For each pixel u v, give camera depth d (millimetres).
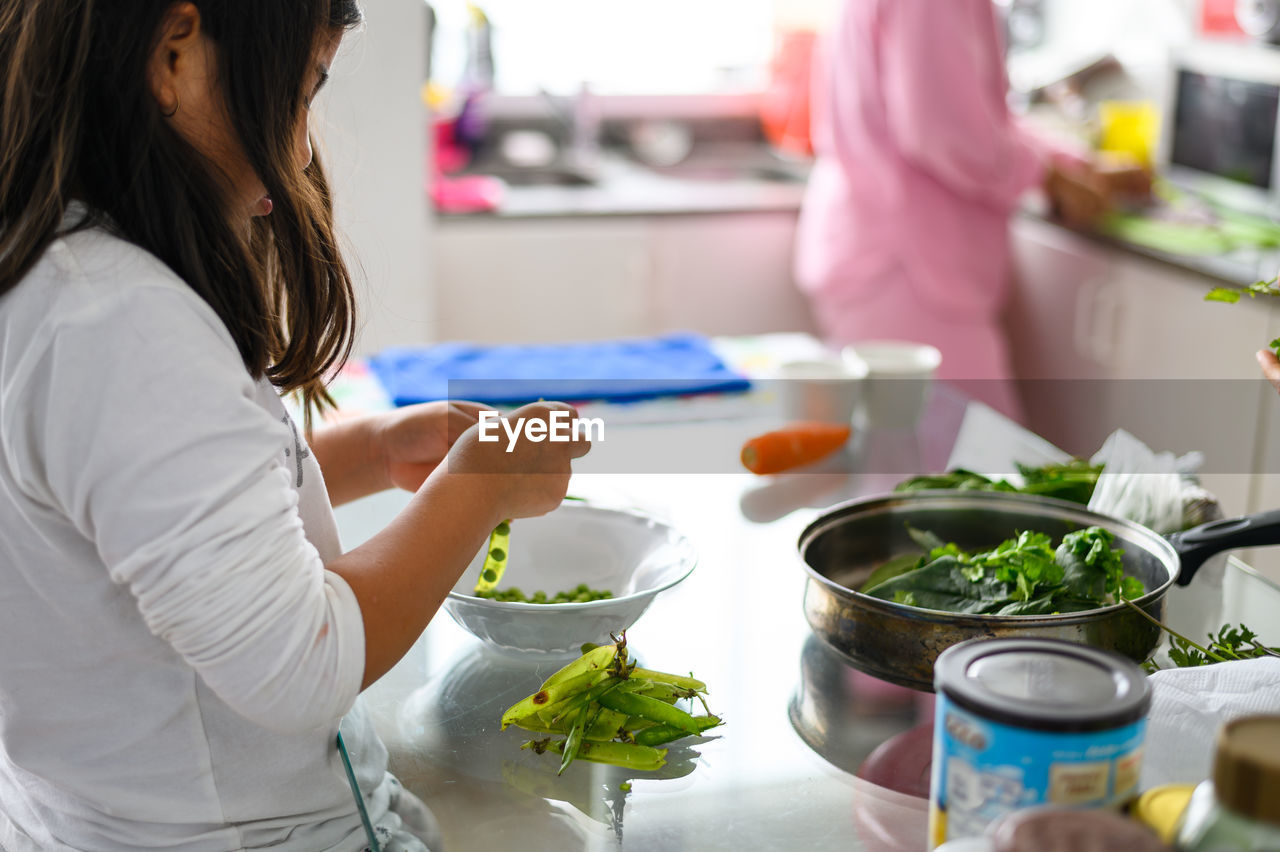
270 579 687
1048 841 448
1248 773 442
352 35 1026
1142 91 3135
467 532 841
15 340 680
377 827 728
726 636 969
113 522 663
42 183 695
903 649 827
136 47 686
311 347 908
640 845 706
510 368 1688
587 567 1076
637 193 3328
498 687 908
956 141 2602
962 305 2799
